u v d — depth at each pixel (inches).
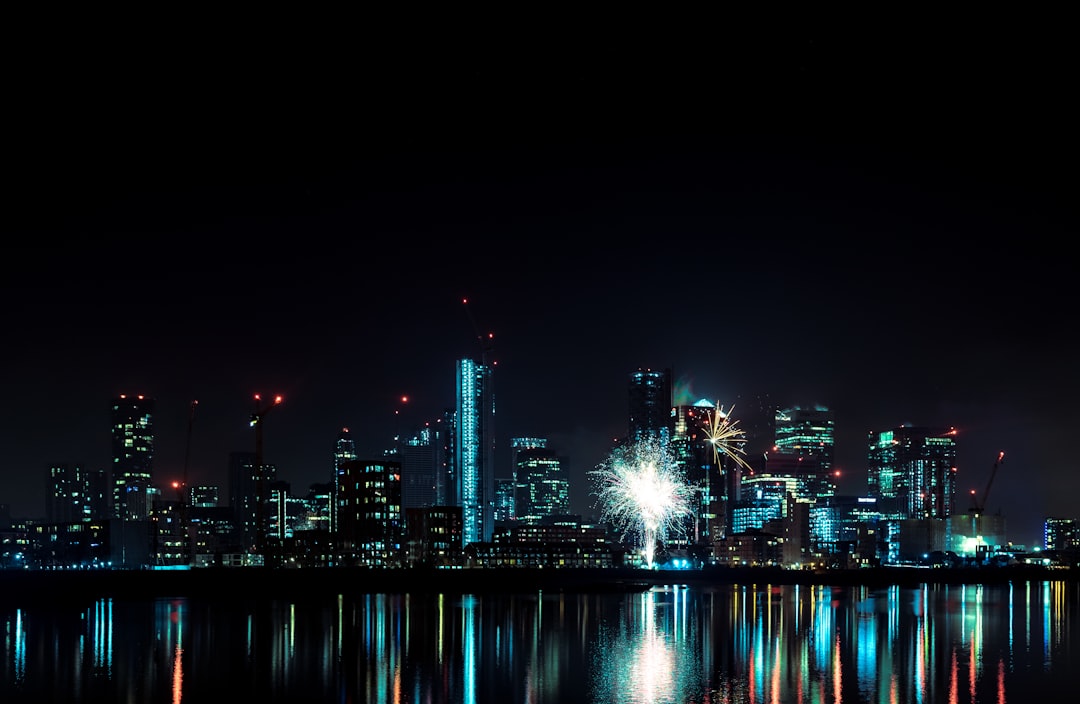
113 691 4977.9
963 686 5002.5
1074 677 5285.4
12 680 5295.3
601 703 4606.3
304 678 5315.0
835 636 7303.2
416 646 6658.5
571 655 6161.4
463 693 4869.6
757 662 5841.5
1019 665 5713.6
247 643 6840.6
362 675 5403.5
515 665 5733.3
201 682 5206.7
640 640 7027.6
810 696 4746.6
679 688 4963.1
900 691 4874.5
